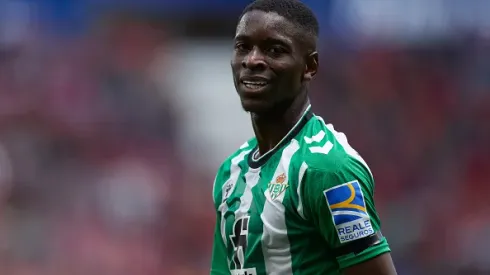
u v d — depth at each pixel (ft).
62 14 173.06
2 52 169.48
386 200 161.79
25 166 157.99
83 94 170.09
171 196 156.66
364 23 170.19
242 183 42.34
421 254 151.12
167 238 149.18
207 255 148.25
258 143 42.73
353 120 171.53
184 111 175.42
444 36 171.53
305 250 39.70
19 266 142.10
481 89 171.73
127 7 175.94
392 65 173.58
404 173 166.20
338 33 171.94
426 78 171.63
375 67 172.96
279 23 40.24
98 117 168.55
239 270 41.16
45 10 172.04
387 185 164.45
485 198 159.84
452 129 170.60
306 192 39.17
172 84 177.27
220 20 179.83
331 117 171.94
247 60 40.47
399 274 149.38
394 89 172.76
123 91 172.55
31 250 144.05
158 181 159.02
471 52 171.63
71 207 152.66
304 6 41.42
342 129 171.42
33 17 171.63
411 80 172.24
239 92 41.29
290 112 41.50
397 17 170.19
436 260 150.00
